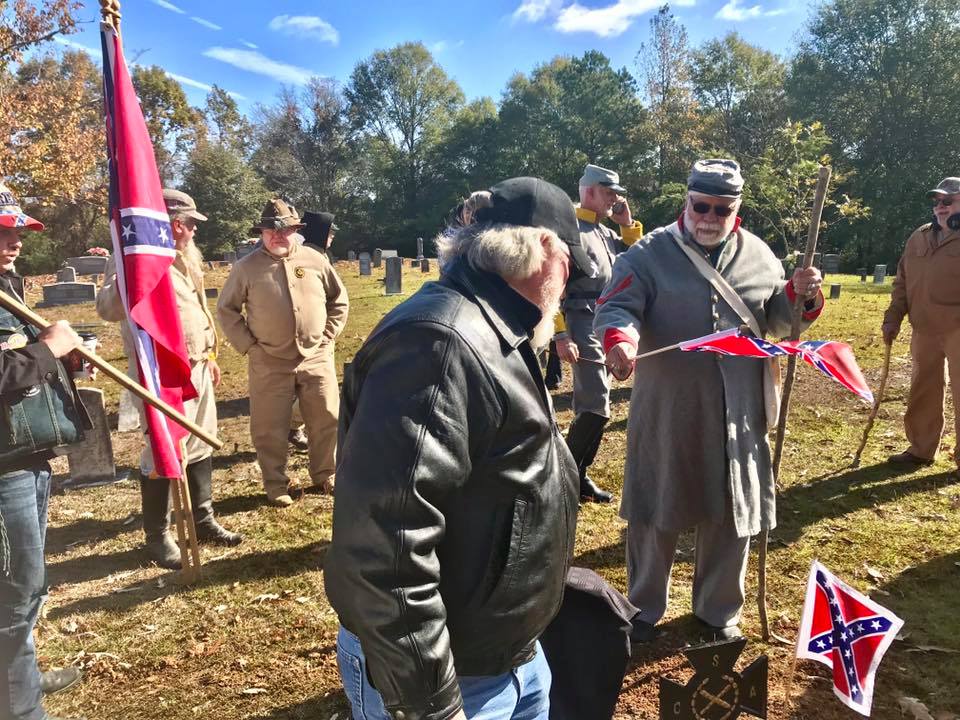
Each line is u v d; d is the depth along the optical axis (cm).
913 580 358
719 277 284
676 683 221
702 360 283
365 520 120
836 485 479
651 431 297
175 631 332
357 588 121
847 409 645
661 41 4256
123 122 311
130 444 627
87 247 4406
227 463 574
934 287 472
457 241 150
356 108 5856
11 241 245
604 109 5184
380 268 2666
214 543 427
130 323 328
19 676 243
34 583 243
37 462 241
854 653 229
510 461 136
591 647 208
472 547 137
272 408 473
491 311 139
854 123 3584
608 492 486
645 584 312
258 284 457
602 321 280
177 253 414
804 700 275
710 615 314
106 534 446
